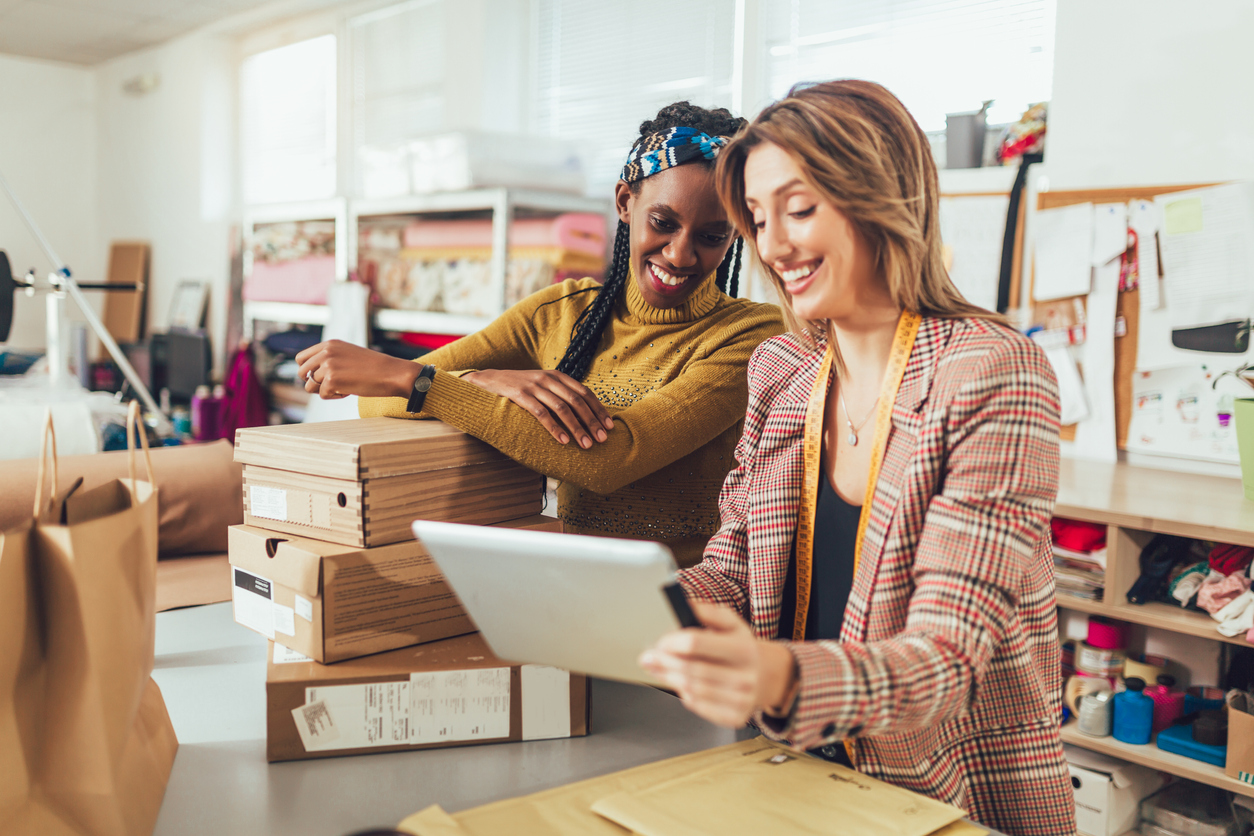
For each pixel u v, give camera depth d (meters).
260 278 5.03
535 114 4.22
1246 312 2.21
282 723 0.87
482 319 3.62
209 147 6.03
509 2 4.15
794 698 0.57
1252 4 2.15
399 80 4.85
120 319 6.70
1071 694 2.16
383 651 0.94
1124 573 1.97
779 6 3.32
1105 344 2.44
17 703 0.66
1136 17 2.33
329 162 5.41
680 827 0.68
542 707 0.93
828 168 0.70
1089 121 2.42
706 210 1.16
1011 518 0.69
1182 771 1.88
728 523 0.96
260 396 4.91
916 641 0.65
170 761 0.85
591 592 0.59
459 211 3.72
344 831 0.75
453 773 0.85
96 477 2.12
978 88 2.83
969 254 2.68
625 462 1.12
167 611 1.37
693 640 0.54
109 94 6.93
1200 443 2.31
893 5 3.01
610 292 1.34
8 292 3.36
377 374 1.08
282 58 5.68
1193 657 2.15
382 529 0.93
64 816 0.68
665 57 3.68
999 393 0.70
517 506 1.11
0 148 6.79
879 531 0.76
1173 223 2.30
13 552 0.65
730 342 1.25
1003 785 0.82
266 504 1.01
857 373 0.83
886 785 0.76
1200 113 2.25
